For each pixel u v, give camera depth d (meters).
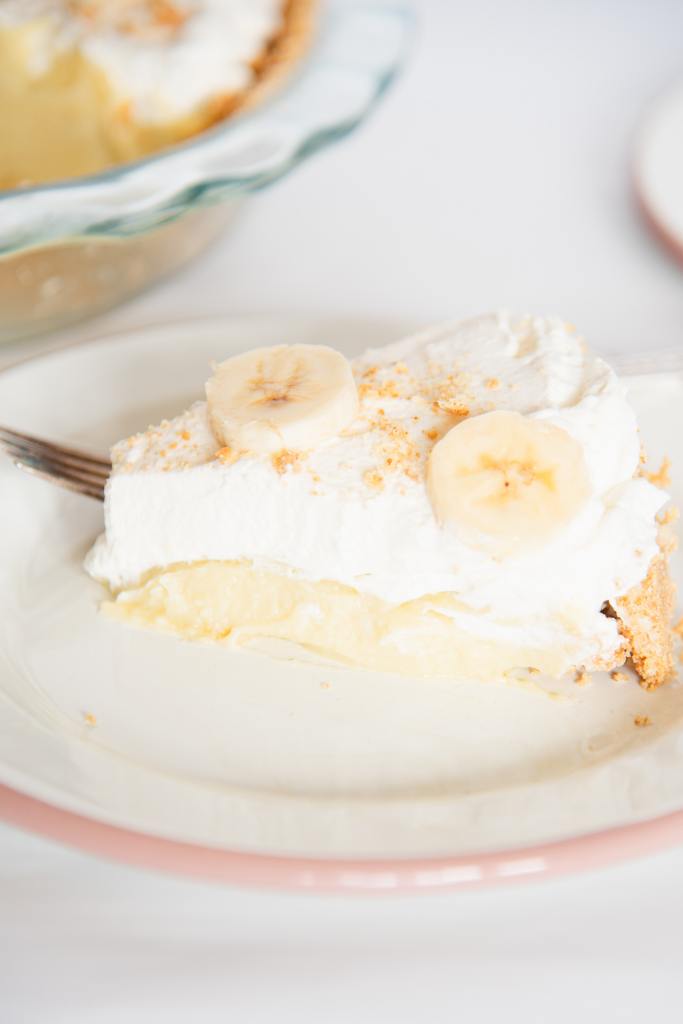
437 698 0.41
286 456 0.41
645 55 0.62
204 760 0.39
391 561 0.41
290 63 0.54
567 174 0.56
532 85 0.61
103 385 0.47
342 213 0.55
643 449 0.43
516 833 0.36
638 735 0.40
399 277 0.52
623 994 0.35
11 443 0.44
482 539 0.40
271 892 0.36
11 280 0.48
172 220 0.46
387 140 0.58
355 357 0.46
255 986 0.35
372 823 0.37
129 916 0.36
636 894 0.36
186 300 0.51
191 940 0.36
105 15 0.56
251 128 0.49
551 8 0.66
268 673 0.41
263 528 0.42
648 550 0.40
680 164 0.54
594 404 0.41
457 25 0.64
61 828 0.36
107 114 0.56
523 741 0.40
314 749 0.40
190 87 0.56
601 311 0.50
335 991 0.35
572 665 0.41
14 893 0.36
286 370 0.42
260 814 0.37
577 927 0.36
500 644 0.41
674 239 0.51
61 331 0.50
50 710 0.40
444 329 0.45
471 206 0.55
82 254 0.48
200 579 0.43
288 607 0.42
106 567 0.43
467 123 0.59
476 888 0.35
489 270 0.52
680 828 0.35
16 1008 0.35
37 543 0.44
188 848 0.35
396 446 0.41
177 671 0.41
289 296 0.51
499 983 0.35
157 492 0.42
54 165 0.55
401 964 0.35
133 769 0.38
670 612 0.42
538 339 0.44
